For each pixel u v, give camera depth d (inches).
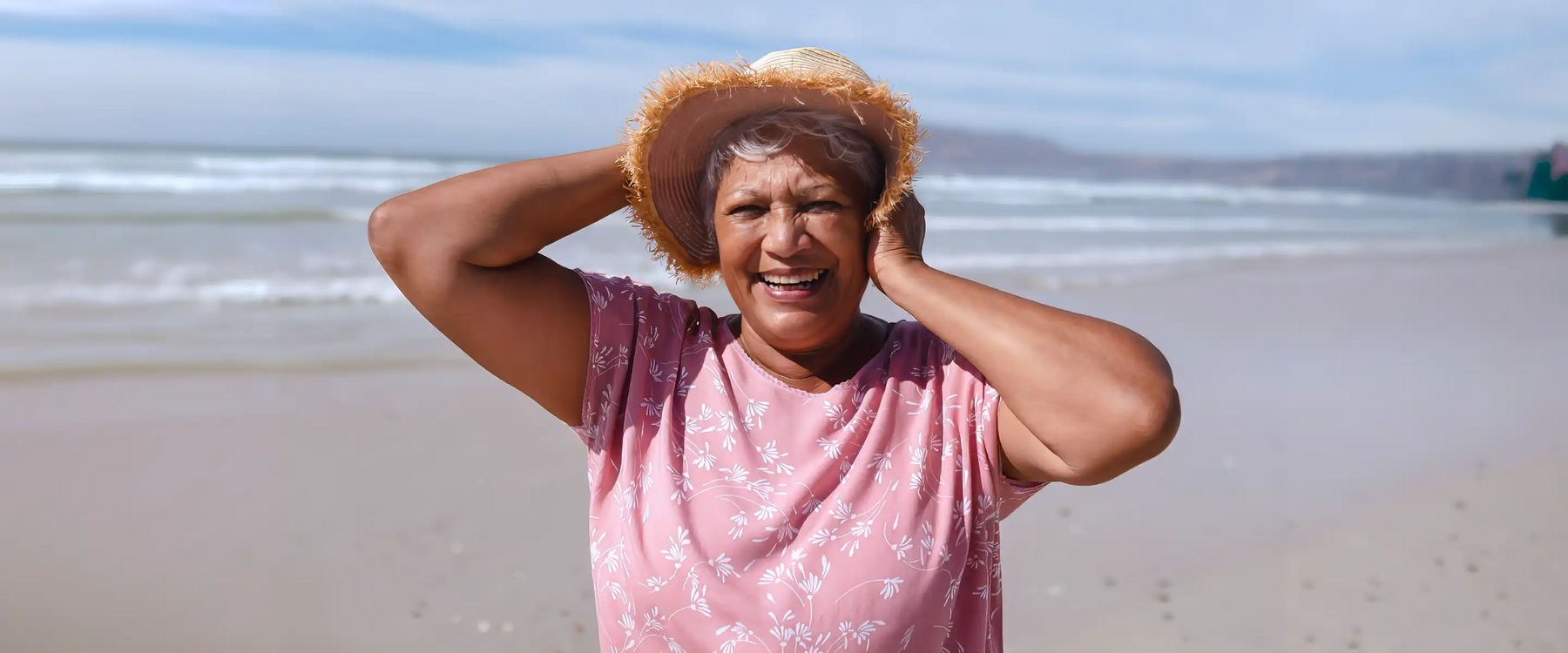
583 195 72.7
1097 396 59.4
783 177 67.3
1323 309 451.8
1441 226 1189.1
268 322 330.3
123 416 231.5
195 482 198.1
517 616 156.4
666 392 71.6
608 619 67.9
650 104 68.4
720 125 70.7
